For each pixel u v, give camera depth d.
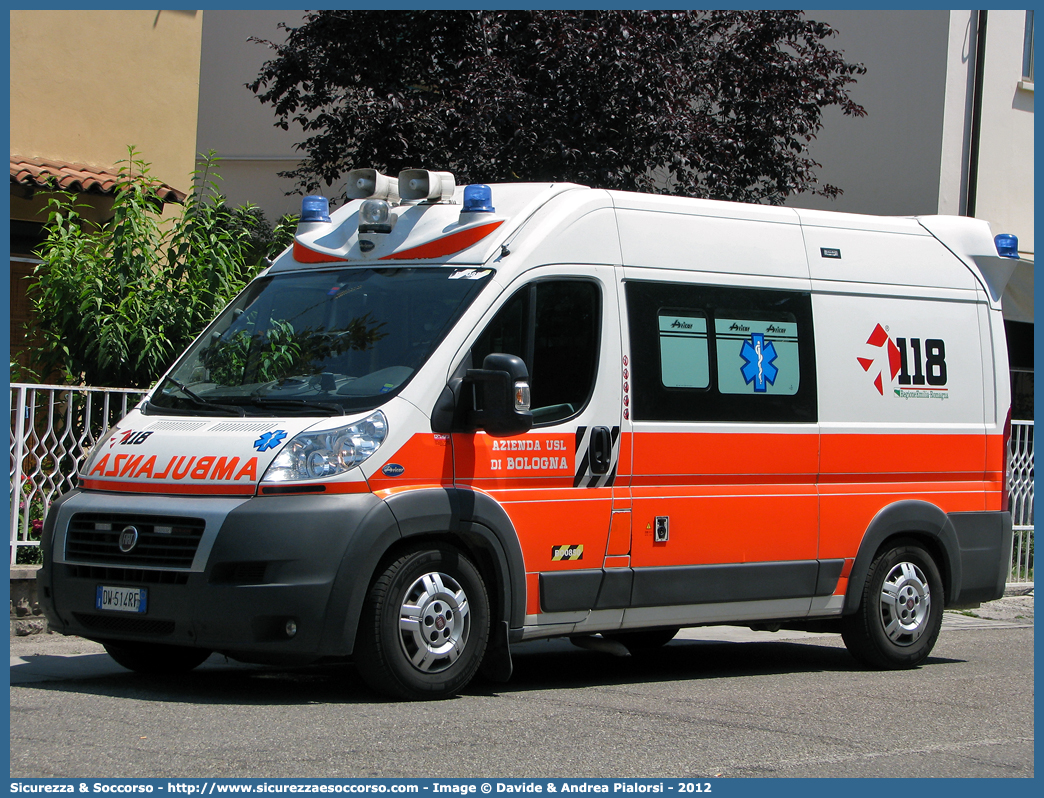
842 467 8.15
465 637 6.52
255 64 20.69
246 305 7.50
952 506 8.73
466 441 6.56
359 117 14.05
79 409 9.02
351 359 6.73
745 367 7.76
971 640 10.44
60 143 13.07
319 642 6.02
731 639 10.33
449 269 6.98
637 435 7.23
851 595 8.21
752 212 8.04
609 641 7.56
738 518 7.64
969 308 8.97
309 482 6.09
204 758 5.05
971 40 17.11
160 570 6.12
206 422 6.57
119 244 9.96
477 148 13.42
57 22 13.05
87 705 6.04
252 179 20.56
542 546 6.82
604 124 13.70
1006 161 17.66
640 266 7.42
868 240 8.55
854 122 17.64
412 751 5.30
